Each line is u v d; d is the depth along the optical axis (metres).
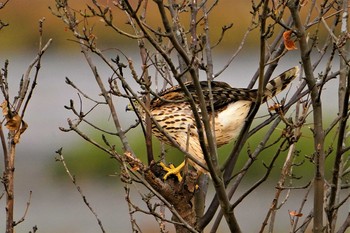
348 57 8.53
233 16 27.30
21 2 39.66
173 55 14.95
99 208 20.58
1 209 20.88
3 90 7.91
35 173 23.41
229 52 38.41
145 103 9.03
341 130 7.49
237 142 7.28
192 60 6.84
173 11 8.70
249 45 38.44
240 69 36.22
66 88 32.47
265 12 6.69
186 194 8.58
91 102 29.52
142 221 19.25
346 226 8.12
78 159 22.78
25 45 40.16
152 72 17.48
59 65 37.66
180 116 9.99
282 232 17.67
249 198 20.05
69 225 19.48
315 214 7.45
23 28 39.88
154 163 8.48
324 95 26.67
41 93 31.61
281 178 7.90
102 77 34.03
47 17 38.84
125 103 27.81
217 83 9.96
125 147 8.29
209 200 19.33
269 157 19.81
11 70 36.88
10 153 7.87
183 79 9.97
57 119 28.08
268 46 8.84
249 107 10.03
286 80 9.50
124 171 7.78
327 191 8.39
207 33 9.09
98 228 19.16
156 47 6.71
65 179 22.73
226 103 10.01
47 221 19.80
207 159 7.14
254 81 9.97
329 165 17.80
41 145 25.81
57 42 38.84
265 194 20.22
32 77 34.28
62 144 25.17
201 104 7.04
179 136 10.09
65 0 8.26
